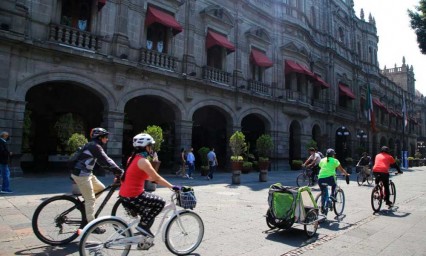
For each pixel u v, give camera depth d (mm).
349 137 35562
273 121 24438
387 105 47094
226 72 20766
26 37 12461
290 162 26969
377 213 8852
